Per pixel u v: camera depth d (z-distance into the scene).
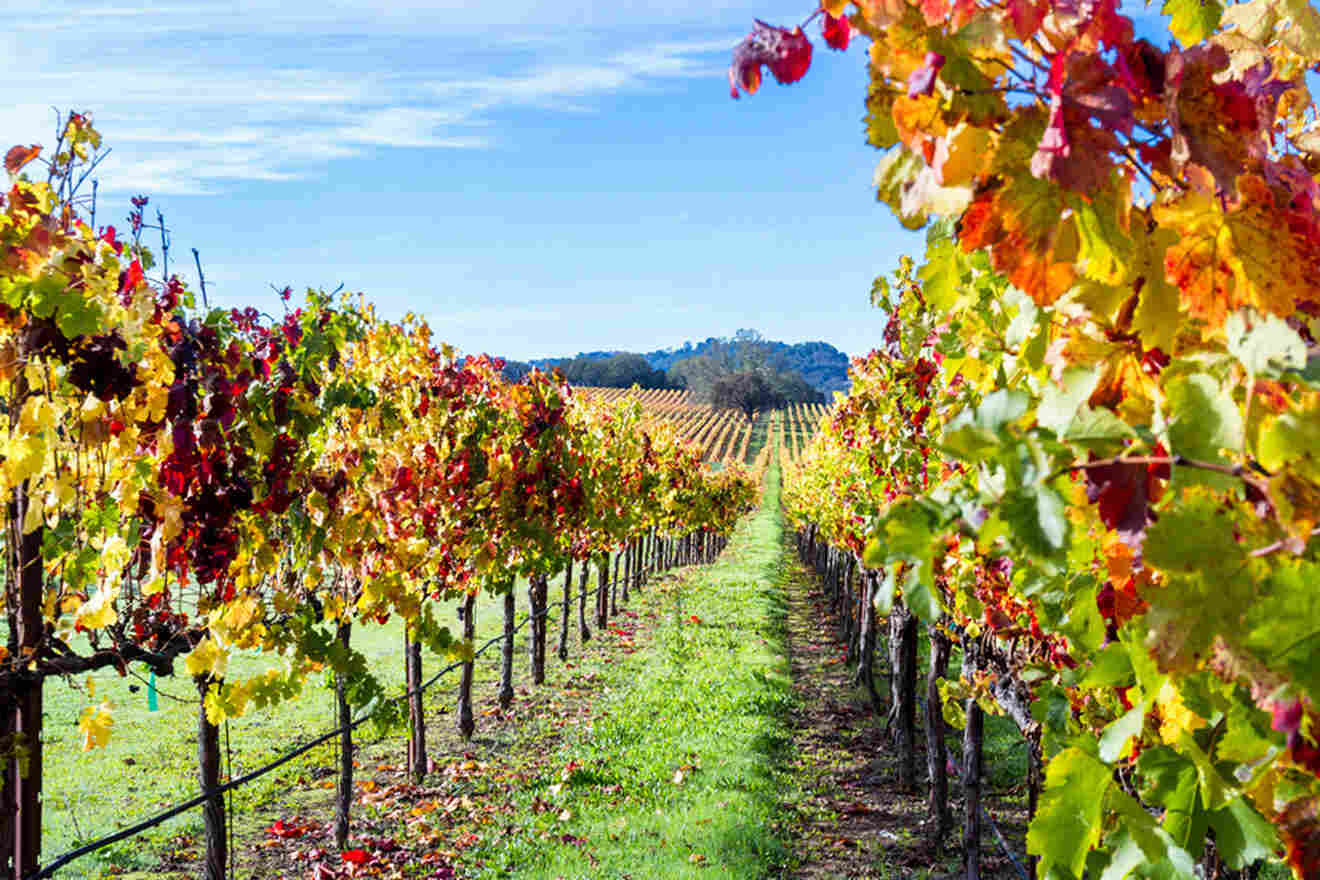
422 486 9.00
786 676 14.66
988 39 1.11
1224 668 0.98
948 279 1.55
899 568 1.09
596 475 16.25
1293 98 1.71
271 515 6.12
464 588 11.03
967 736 6.80
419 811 9.07
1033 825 1.34
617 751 10.70
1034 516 0.97
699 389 151.50
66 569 4.41
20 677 4.21
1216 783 1.23
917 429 6.36
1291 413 0.91
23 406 4.17
